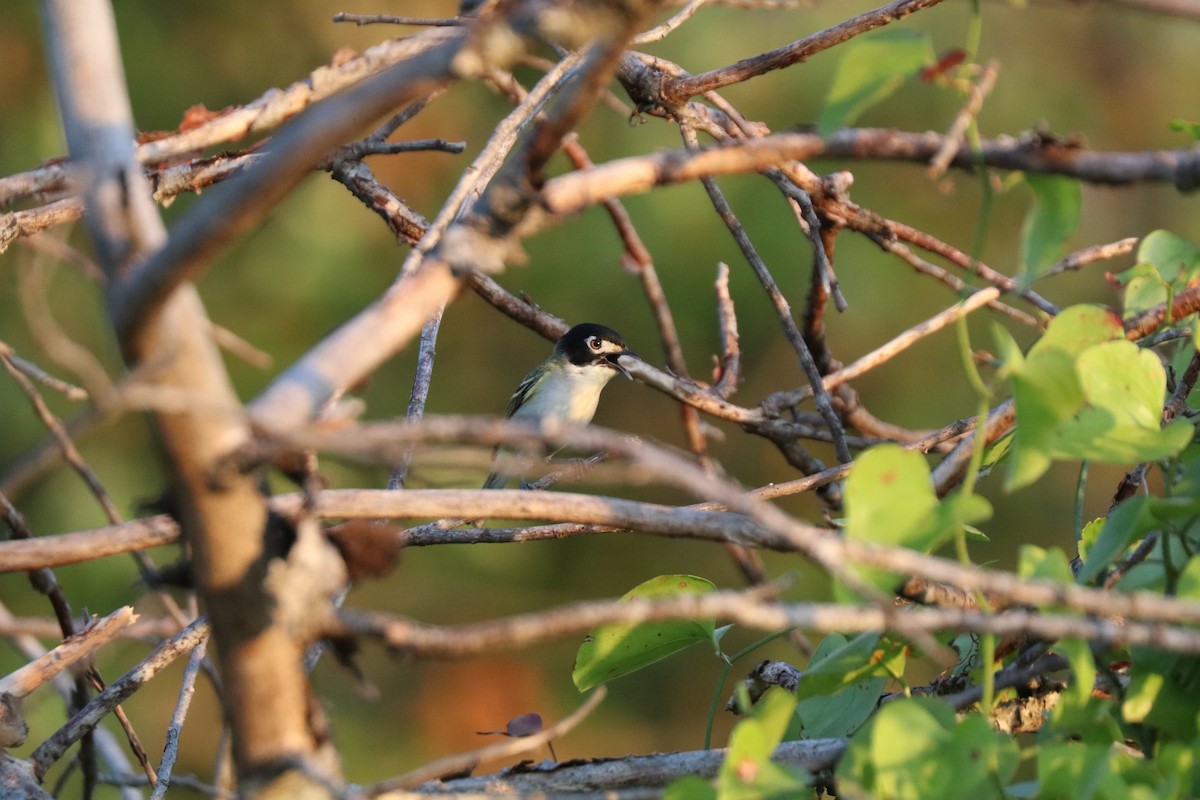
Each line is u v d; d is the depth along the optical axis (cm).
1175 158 405
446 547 1755
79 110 424
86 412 360
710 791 458
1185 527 513
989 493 1705
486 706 1741
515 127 749
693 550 1811
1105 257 847
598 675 604
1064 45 1772
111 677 1170
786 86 1602
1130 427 493
